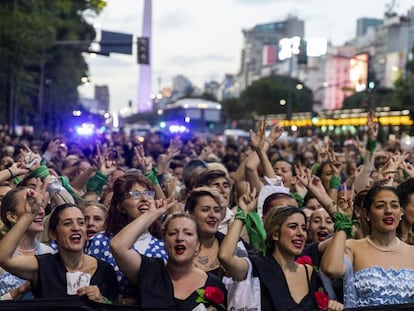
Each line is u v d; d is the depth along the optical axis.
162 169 11.75
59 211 5.79
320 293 5.60
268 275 5.60
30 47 35.41
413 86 75.94
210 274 5.81
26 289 5.88
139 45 36.16
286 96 120.88
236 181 9.48
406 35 173.75
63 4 50.19
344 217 5.75
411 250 5.99
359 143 14.06
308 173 7.04
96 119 31.75
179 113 62.38
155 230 6.64
